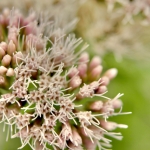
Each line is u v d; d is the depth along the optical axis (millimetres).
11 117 115
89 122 117
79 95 119
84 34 142
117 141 139
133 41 142
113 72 127
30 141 123
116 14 140
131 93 141
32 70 117
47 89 118
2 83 119
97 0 140
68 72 119
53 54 120
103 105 121
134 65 143
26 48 121
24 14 138
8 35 122
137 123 140
